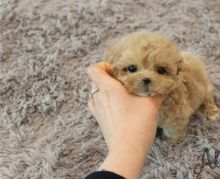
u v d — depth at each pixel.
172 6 0.52
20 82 0.45
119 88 0.27
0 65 0.47
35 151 0.40
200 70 0.37
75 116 0.42
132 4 0.52
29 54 0.48
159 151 0.38
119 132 0.24
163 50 0.28
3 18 0.51
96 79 0.27
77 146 0.40
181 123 0.35
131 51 0.28
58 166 0.39
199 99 0.36
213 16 0.50
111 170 0.22
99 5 0.52
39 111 0.43
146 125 0.25
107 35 0.50
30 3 0.53
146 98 0.27
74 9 0.51
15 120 0.43
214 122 0.40
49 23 0.50
